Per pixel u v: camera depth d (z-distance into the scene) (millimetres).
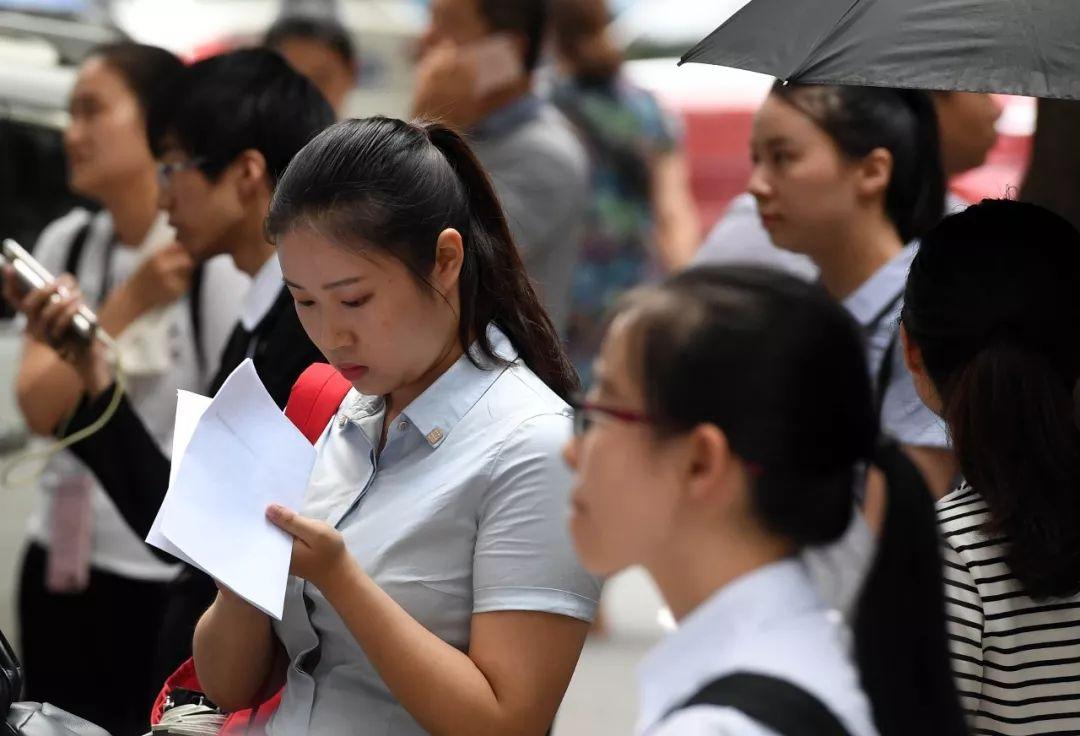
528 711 6449
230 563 5988
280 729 6758
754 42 7668
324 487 6977
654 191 18469
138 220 11797
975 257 6488
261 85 9062
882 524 4812
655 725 4465
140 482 9180
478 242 6852
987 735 6293
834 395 4551
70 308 9242
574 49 18219
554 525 6520
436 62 15148
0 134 15617
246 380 6441
